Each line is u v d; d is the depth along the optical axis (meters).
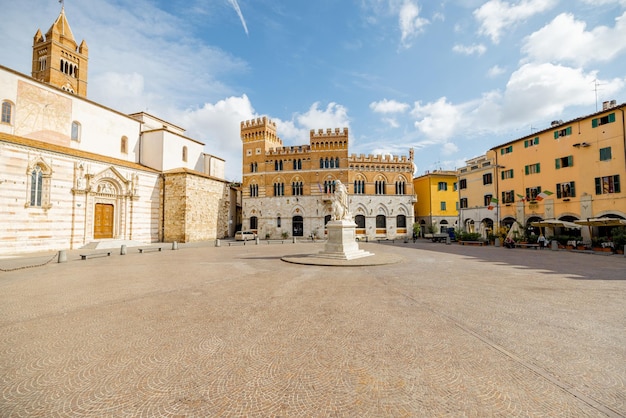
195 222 49.62
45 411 4.62
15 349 6.93
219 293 12.29
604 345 6.85
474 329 7.89
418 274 16.48
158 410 4.62
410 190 60.91
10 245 29.50
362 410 4.55
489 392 4.98
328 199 56.69
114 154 45.78
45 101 36.38
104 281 15.14
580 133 35.41
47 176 32.72
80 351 6.79
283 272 17.44
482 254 28.17
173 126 61.06
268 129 61.53
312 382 5.38
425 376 5.52
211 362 6.19
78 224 35.78
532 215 41.38
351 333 7.66
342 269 18.41
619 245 28.69
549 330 7.81
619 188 31.56
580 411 4.45
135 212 44.03
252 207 60.16
